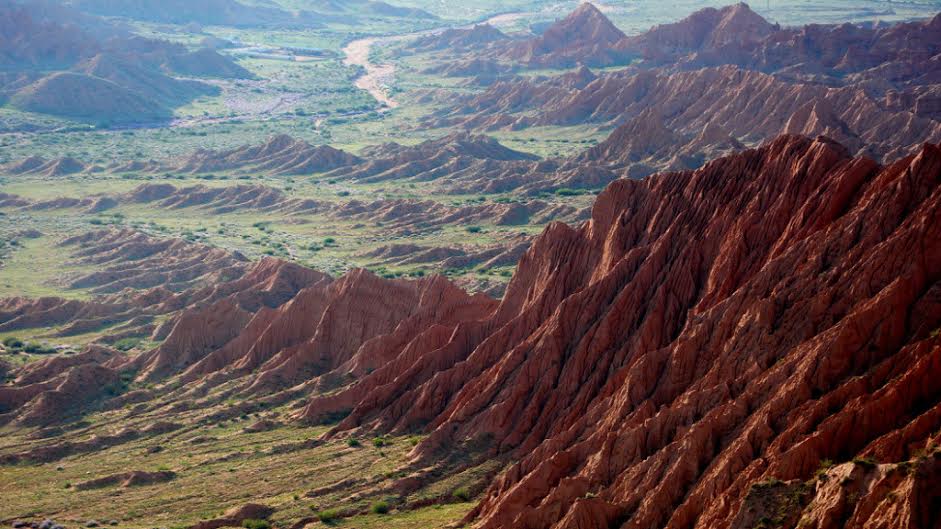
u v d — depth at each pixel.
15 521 119.88
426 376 144.25
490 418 127.69
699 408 103.12
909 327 97.06
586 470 103.44
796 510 81.00
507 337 139.75
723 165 134.38
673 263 128.38
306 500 121.25
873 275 103.06
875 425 86.75
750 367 104.50
